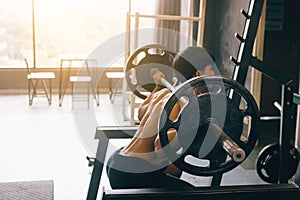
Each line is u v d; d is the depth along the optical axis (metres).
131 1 7.25
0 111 6.01
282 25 4.88
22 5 7.16
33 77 6.36
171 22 6.26
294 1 4.86
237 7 4.96
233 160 1.65
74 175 3.69
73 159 4.09
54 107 6.32
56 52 7.41
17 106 6.35
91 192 2.33
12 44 7.25
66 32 7.37
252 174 3.76
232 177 3.68
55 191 3.34
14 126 5.22
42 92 7.16
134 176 1.95
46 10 7.23
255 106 1.69
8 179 3.57
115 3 7.37
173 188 1.79
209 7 5.72
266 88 4.94
